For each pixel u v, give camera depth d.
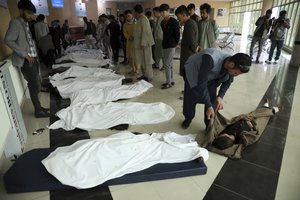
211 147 2.21
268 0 12.27
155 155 1.94
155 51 5.52
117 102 3.34
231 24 18.84
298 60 5.86
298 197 1.67
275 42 6.20
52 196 1.66
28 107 3.34
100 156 1.74
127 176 1.77
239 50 9.12
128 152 1.85
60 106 3.37
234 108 3.27
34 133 2.54
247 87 4.21
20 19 2.54
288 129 2.66
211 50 2.05
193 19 3.34
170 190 1.74
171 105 3.36
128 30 5.21
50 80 4.21
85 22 9.32
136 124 2.75
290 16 9.41
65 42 9.98
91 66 5.79
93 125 2.64
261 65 6.09
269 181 1.83
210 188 1.76
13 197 1.65
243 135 2.32
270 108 3.02
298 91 3.99
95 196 1.67
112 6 18.72
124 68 5.92
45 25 5.81
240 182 1.82
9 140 2.05
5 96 1.97
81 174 1.66
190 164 1.91
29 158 1.88
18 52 2.51
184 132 2.59
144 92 3.91
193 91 2.29
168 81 4.13
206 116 2.42
